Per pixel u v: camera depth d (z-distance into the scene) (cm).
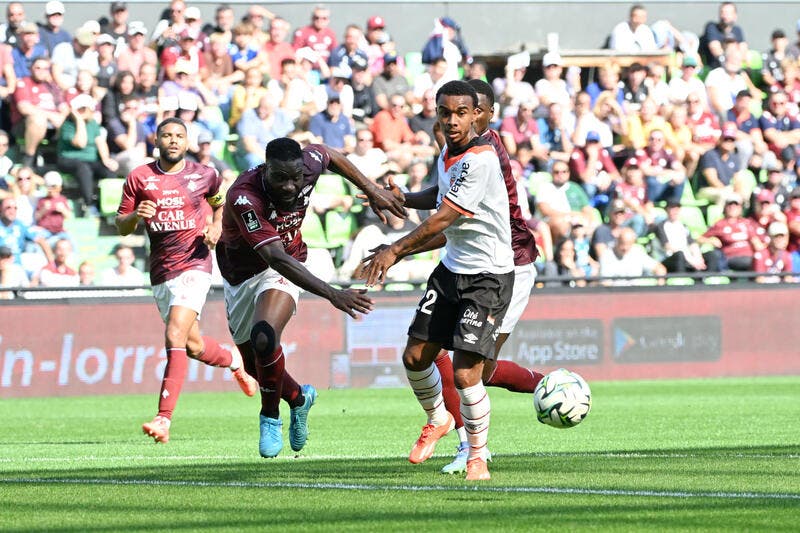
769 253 5803
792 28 7088
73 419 3744
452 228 1898
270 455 2189
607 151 6031
